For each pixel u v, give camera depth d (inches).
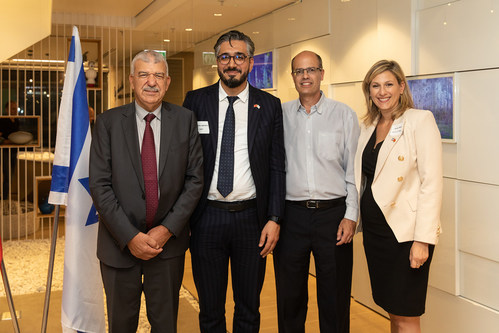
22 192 289.0
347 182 120.3
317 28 184.9
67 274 111.7
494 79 118.2
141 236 97.6
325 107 121.2
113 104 289.0
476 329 126.3
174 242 103.3
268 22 188.1
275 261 124.0
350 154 119.6
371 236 109.5
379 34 154.9
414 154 102.8
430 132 101.8
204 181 110.7
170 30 219.3
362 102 166.2
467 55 124.7
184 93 201.5
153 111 103.8
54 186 114.1
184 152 103.3
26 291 186.9
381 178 105.7
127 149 100.9
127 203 100.0
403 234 103.0
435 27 134.8
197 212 111.4
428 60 137.7
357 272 172.4
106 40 290.8
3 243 264.8
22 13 136.7
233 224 110.7
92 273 113.4
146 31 277.0
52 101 289.1
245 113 112.2
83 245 112.4
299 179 119.0
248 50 110.3
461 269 131.0
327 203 118.0
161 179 101.2
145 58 100.7
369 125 112.7
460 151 128.6
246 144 111.0
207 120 111.3
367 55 161.3
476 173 123.9
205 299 114.0
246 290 114.3
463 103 127.3
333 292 118.6
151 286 103.2
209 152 110.4
